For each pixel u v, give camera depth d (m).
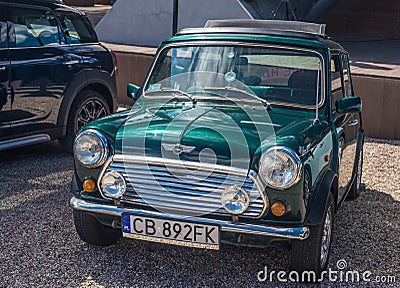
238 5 11.90
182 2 12.53
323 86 4.04
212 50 4.27
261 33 4.28
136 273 3.81
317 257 3.54
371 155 7.20
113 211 3.54
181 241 3.41
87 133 3.58
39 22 6.34
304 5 15.01
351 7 16.03
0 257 4.04
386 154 7.25
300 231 3.26
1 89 5.82
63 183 5.78
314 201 3.46
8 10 5.99
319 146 3.57
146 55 9.98
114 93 7.23
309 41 4.18
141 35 13.08
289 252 4.15
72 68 6.57
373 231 4.64
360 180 5.61
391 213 5.10
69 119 6.69
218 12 12.13
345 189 4.65
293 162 3.19
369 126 8.19
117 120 3.77
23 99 6.06
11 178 5.92
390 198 5.54
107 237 4.15
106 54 7.11
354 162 5.11
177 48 4.39
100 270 3.85
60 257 4.05
